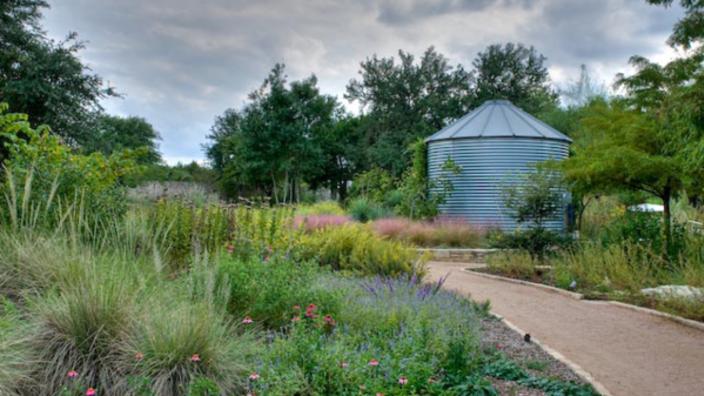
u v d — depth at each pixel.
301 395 4.26
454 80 53.00
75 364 4.27
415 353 4.92
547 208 14.64
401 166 45.03
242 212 9.73
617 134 13.36
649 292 9.64
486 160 20.80
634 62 11.19
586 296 10.00
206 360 4.36
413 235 18.03
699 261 10.27
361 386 4.26
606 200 23.09
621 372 5.69
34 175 7.79
